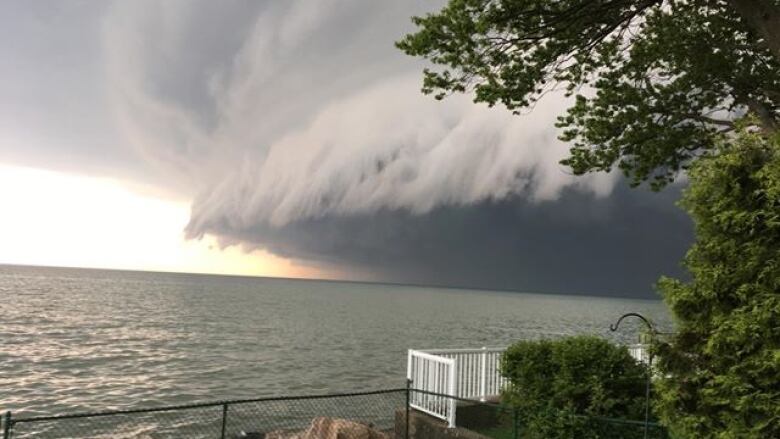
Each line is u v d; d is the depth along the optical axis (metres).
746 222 5.80
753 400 5.64
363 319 87.88
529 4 10.40
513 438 11.09
